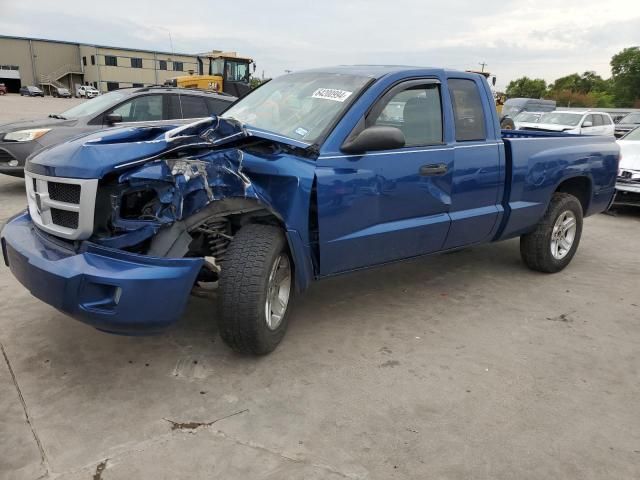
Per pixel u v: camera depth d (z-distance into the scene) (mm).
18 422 2811
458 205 4445
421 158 4078
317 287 4914
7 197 8016
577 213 5570
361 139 3584
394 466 2598
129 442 2691
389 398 3166
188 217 3123
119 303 2826
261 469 2537
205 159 3197
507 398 3225
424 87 4246
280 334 3643
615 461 2707
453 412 3057
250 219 3506
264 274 3248
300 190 3434
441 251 4594
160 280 2883
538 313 4531
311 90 4180
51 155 3172
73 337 3723
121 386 3174
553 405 3176
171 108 8625
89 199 2916
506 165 4777
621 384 3447
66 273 2818
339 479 2496
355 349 3748
